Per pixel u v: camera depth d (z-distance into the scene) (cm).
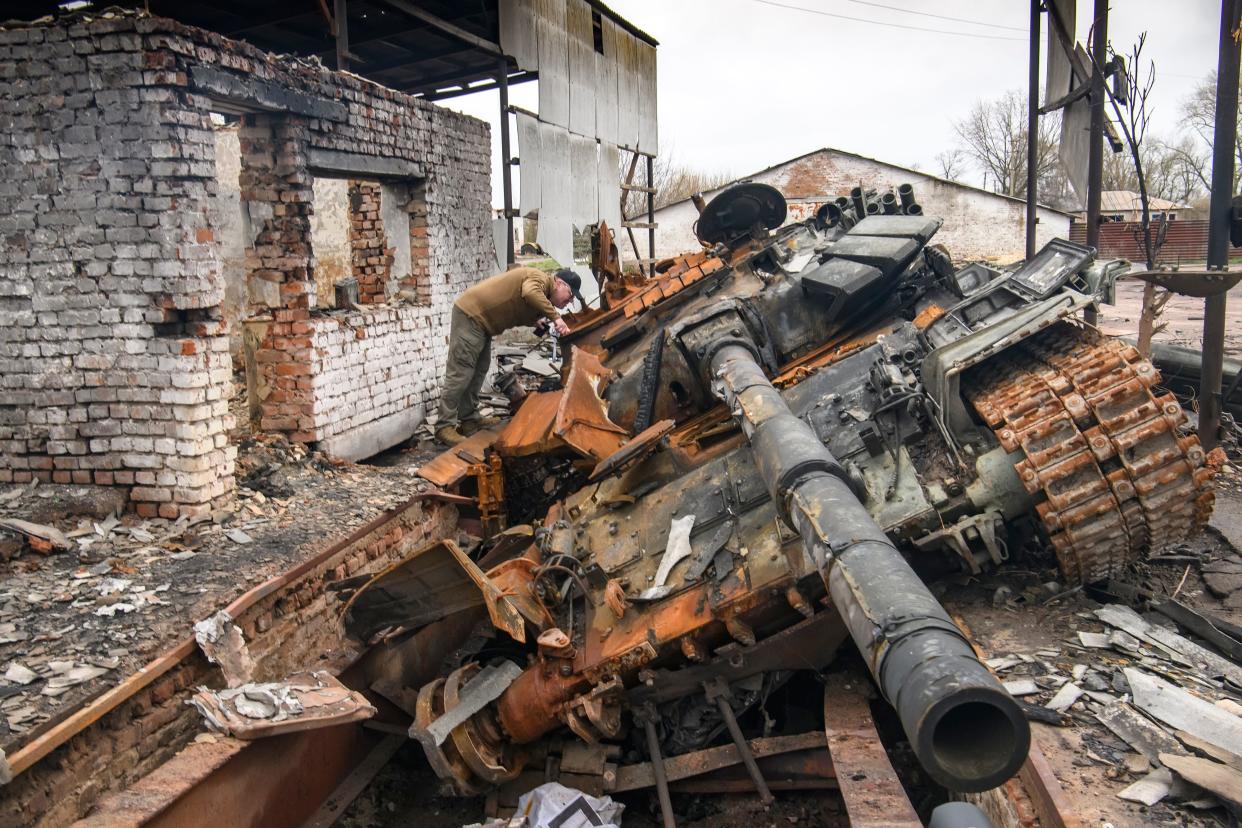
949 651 220
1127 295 2431
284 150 627
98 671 374
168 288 518
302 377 664
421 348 818
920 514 431
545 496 703
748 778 459
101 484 549
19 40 507
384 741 526
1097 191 841
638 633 454
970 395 473
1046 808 299
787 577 424
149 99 501
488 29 1080
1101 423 409
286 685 446
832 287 541
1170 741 324
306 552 511
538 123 1130
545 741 500
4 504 530
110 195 514
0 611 425
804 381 523
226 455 563
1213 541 537
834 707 436
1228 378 801
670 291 686
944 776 205
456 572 444
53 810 336
